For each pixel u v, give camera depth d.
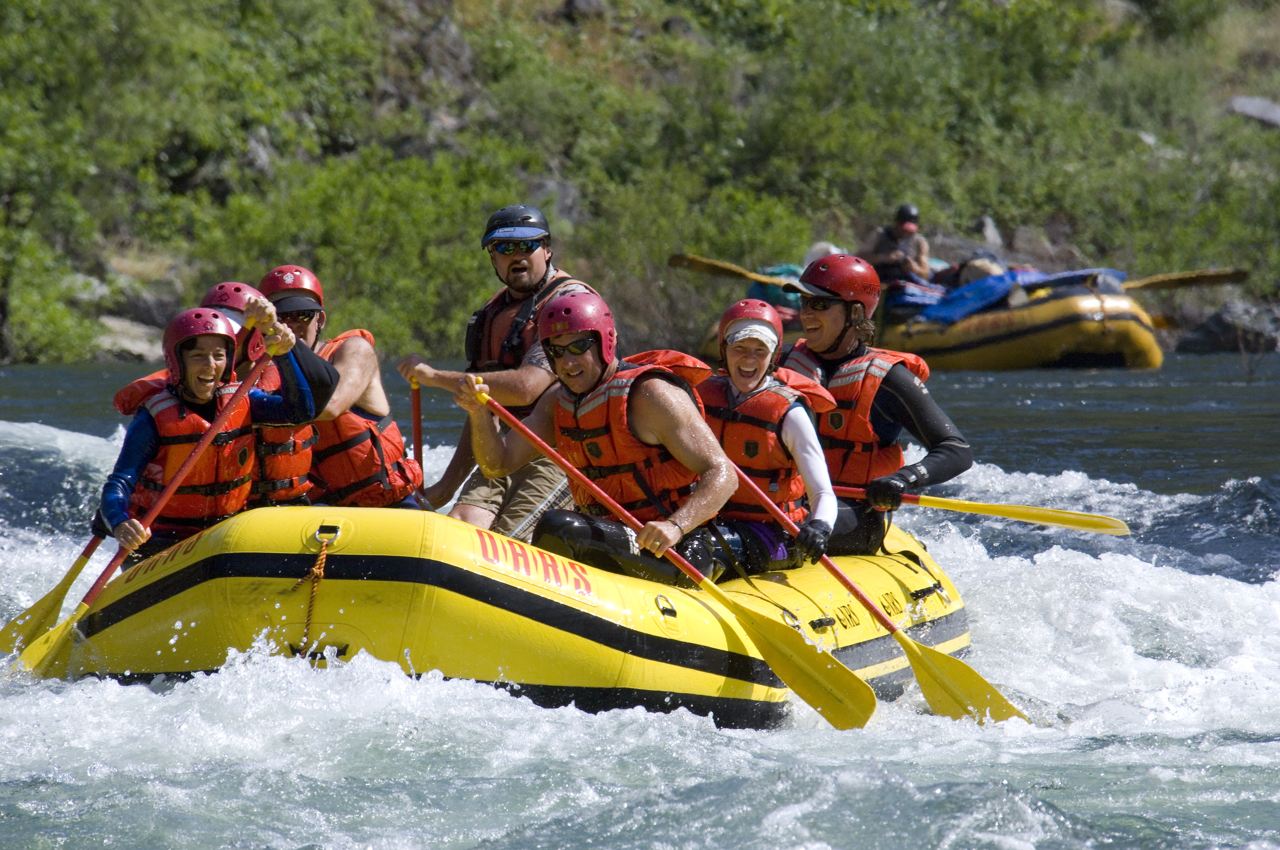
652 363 18.39
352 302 77.56
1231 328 78.88
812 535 18.34
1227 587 24.92
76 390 54.88
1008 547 28.30
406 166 85.75
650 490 18.39
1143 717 18.20
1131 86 119.00
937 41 113.38
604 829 13.20
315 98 96.62
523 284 22.05
